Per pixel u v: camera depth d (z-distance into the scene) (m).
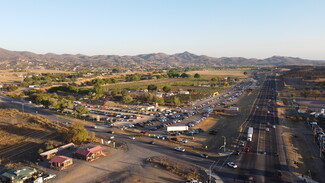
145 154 78.06
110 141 88.94
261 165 69.06
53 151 77.25
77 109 132.50
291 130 104.19
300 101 171.88
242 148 82.81
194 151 80.75
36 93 199.12
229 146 85.12
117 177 62.47
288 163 70.62
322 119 119.00
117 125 115.69
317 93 196.12
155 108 154.88
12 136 94.69
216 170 65.69
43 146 83.69
